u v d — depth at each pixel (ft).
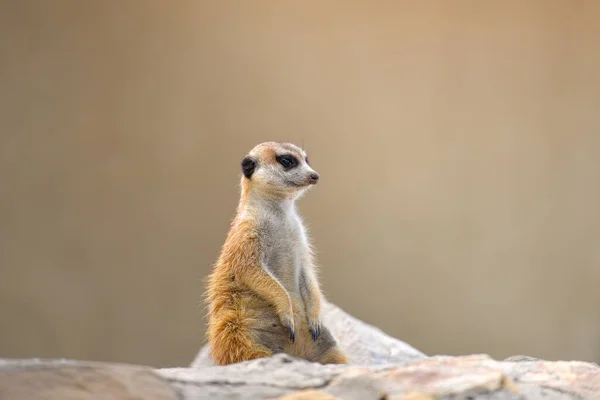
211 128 42.29
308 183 19.27
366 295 43.39
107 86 41.57
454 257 44.11
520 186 44.45
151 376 11.70
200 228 42.22
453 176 44.06
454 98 43.98
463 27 43.88
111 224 41.63
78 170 41.39
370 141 43.55
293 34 43.04
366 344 23.57
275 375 12.30
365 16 43.37
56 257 41.29
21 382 10.99
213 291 18.45
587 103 44.73
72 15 41.24
